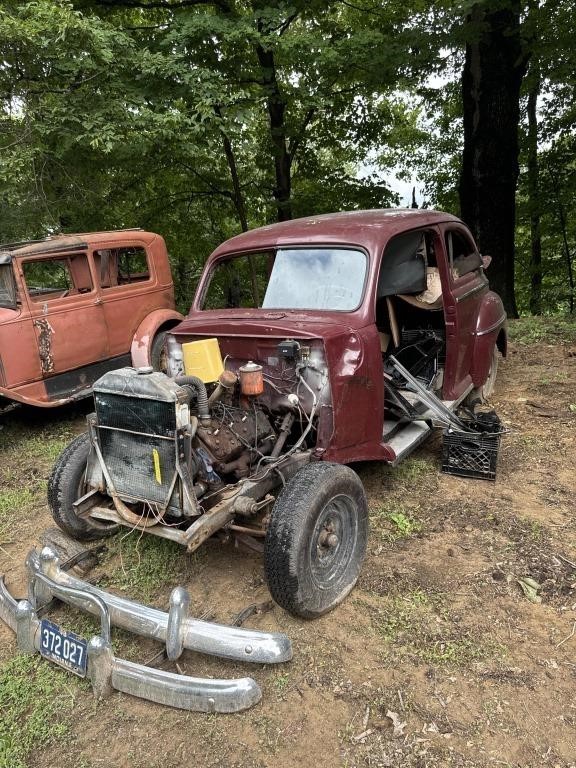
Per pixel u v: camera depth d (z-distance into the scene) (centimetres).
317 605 282
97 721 243
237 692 237
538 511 381
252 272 457
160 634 257
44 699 255
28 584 312
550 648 265
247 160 1342
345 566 305
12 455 546
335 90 1204
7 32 611
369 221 403
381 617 290
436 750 219
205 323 379
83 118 706
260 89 1028
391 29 1045
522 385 628
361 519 313
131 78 773
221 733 232
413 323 514
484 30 840
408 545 352
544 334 827
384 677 254
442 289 444
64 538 353
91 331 639
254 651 248
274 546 268
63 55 660
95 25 671
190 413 304
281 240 404
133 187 1142
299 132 1252
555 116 1298
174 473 279
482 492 410
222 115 823
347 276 371
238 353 360
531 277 1709
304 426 344
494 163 1019
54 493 334
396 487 421
